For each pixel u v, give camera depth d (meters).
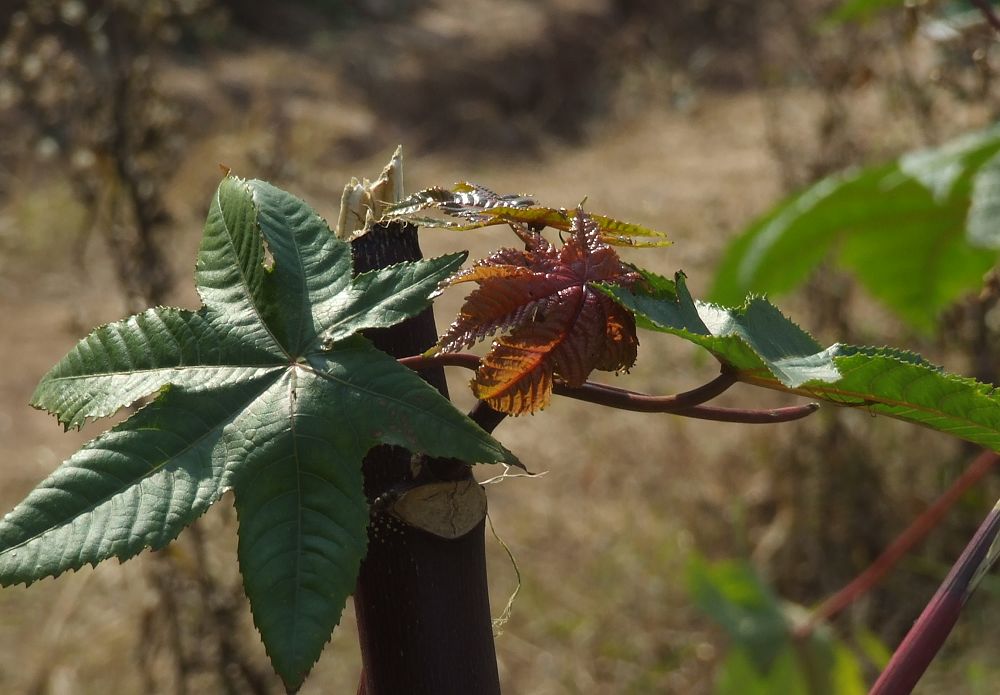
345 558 0.56
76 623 3.15
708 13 9.09
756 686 1.81
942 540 3.15
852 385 0.65
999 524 0.69
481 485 0.68
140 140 2.51
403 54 9.70
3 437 4.43
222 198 0.67
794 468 3.30
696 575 1.87
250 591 0.56
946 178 1.79
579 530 3.49
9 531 0.54
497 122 9.11
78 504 0.56
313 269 0.64
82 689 2.83
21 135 6.56
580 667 2.93
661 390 3.97
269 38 9.86
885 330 3.54
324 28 10.17
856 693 1.83
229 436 0.59
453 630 0.67
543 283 0.62
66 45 3.31
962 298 3.01
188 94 7.73
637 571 3.22
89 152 2.51
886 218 2.06
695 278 4.36
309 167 6.98
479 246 5.63
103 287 5.69
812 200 2.01
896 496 3.27
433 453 0.57
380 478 0.67
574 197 6.85
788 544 3.21
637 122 8.90
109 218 2.58
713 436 3.72
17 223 6.25
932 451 3.35
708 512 3.38
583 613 3.12
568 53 10.35
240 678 2.45
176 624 2.43
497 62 9.95
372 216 0.70
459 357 0.63
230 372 0.61
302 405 0.60
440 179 7.95
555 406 4.34
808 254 2.20
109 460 0.57
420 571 0.66
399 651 0.67
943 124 3.27
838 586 3.09
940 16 1.93
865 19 2.21
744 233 2.16
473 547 0.68
